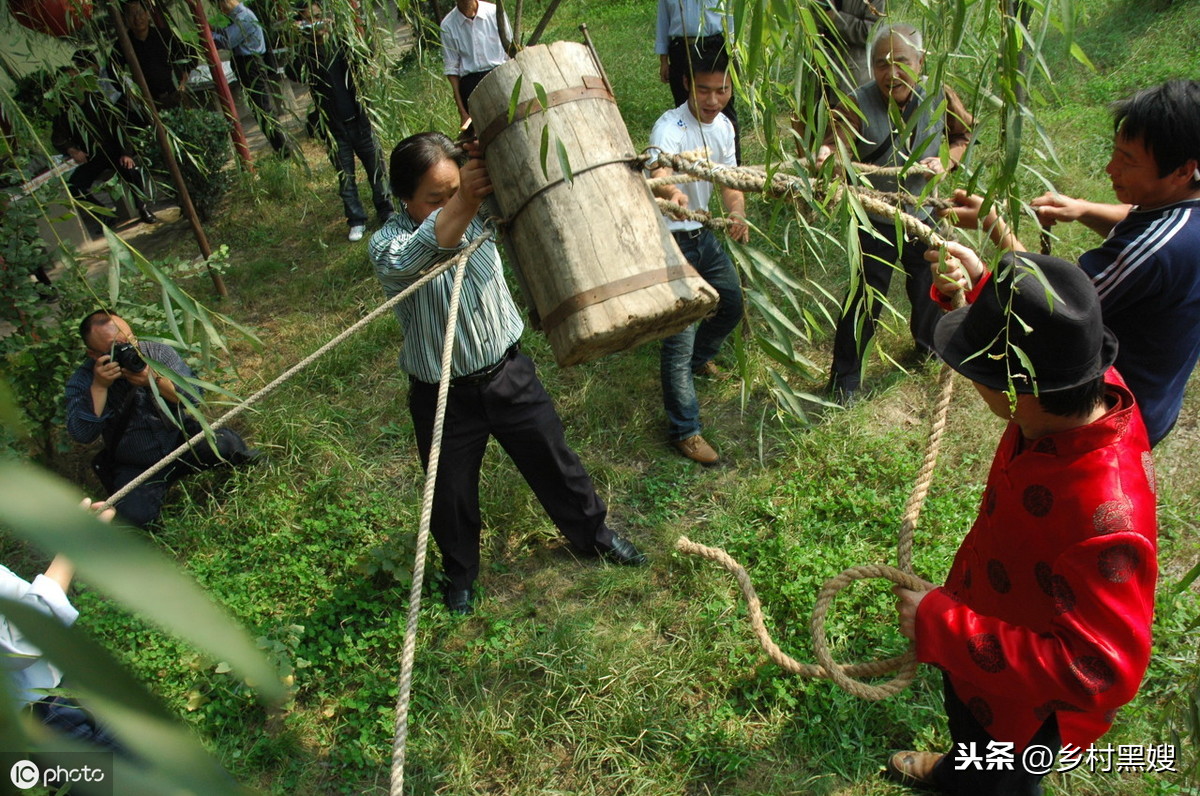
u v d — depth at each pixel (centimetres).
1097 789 275
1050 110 685
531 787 299
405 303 302
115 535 25
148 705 29
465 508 346
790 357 212
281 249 669
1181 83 230
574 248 213
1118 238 248
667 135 376
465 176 237
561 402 479
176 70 574
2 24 270
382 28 377
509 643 349
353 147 629
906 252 410
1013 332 179
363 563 374
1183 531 363
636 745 309
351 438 468
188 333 189
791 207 218
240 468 448
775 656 240
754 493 406
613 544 379
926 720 304
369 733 317
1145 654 181
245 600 370
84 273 228
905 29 348
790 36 176
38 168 428
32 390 434
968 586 226
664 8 577
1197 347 254
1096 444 183
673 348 411
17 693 32
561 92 220
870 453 421
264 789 304
